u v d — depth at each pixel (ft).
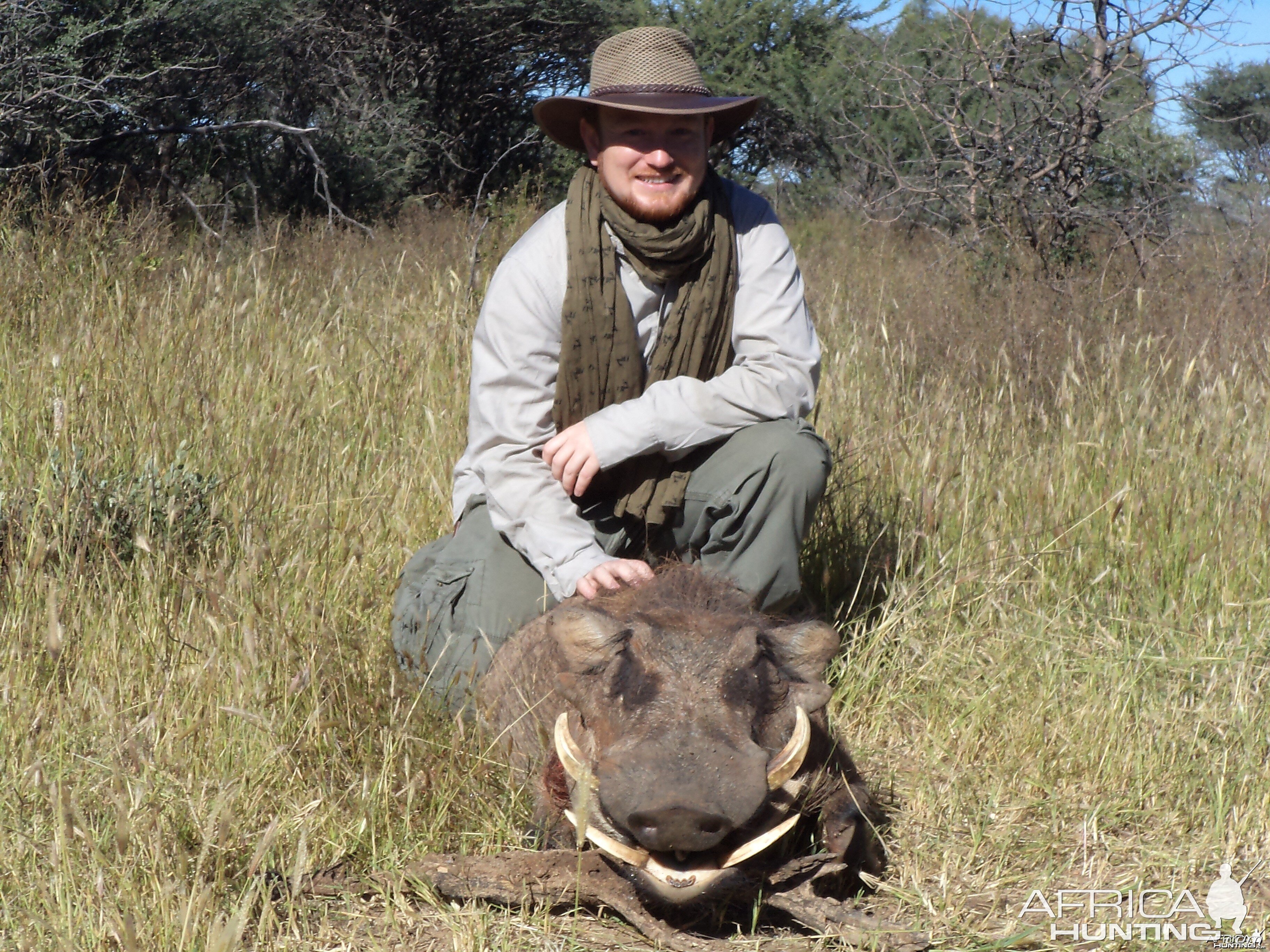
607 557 11.14
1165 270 29.09
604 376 11.61
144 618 11.84
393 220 46.47
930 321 24.45
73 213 24.64
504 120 62.69
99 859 8.11
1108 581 14.97
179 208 40.24
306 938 8.40
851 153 50.60
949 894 9.39
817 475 11.46
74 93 37.06
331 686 10.74
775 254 12.13
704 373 11.94
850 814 9.25
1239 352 21.01
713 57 65.16
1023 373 21.33
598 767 7.74
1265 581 14.70
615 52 11.62
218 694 10.59
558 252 11.68
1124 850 10.28
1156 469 16.55
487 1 58.75
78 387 16.31
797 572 11.67
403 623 11.84
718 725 7.61
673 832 7.11
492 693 10.82
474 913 8.55
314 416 17.44
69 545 12.79
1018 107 35.55
